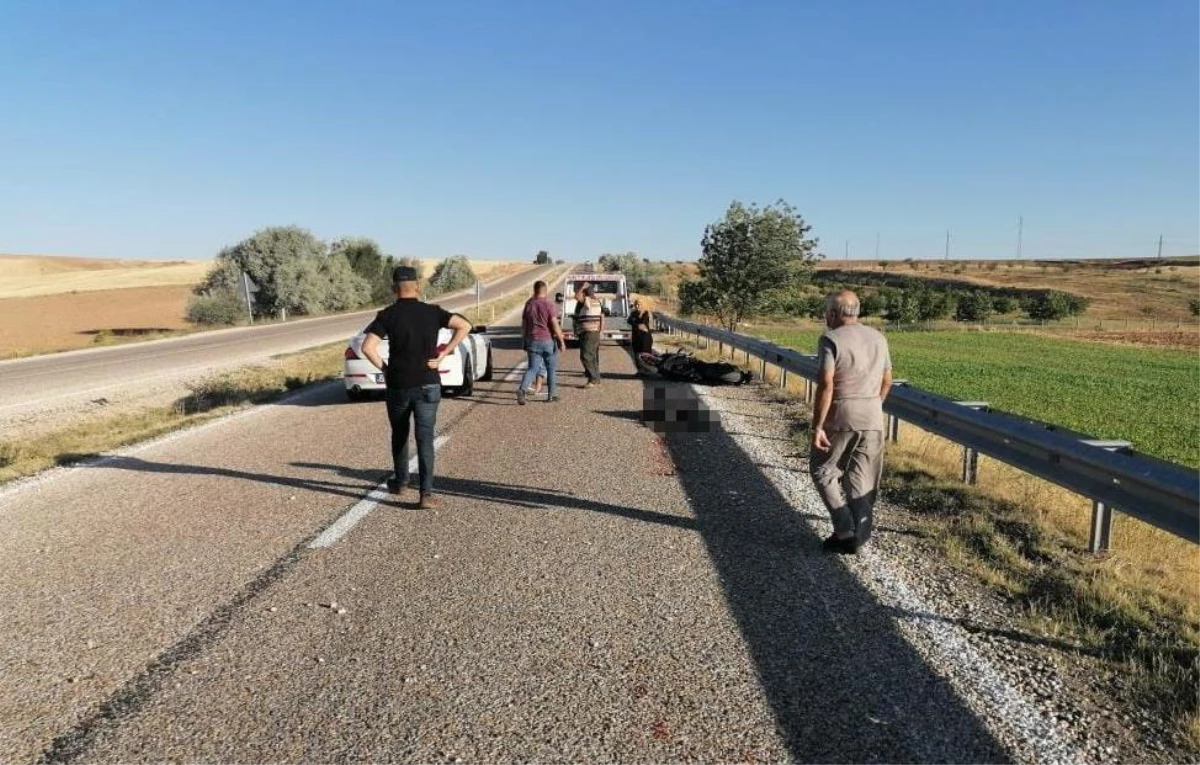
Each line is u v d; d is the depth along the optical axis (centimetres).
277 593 466
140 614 438
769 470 777
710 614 433
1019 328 5722
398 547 549
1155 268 14325
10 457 893
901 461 795
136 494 712
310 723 325
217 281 6041
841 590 468
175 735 317
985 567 501
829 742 311
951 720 327
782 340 3438
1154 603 447
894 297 6544
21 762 299
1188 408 1644
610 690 351
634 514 627
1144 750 306
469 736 315
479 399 1312
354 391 1292
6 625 425
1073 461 525
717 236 2978
